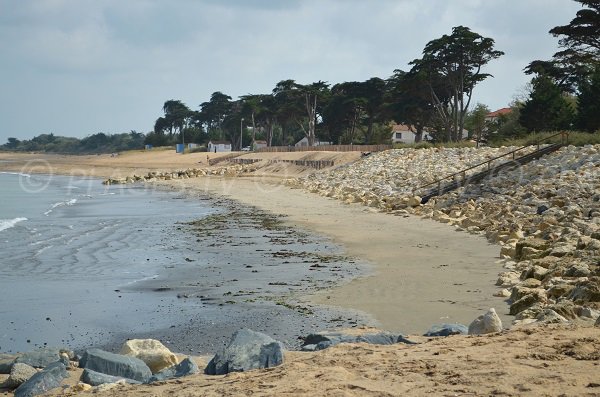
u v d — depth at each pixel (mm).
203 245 26516
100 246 26922
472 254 21766
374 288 16969
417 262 20766
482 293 15695
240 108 154750
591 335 8375
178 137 190875
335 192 50188
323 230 30328
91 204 51656
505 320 12547
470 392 6270
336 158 77125
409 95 87438
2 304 16406
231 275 19641
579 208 26891
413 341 9516
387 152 68750
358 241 26203
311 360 8203
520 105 77812
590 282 12250
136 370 9523
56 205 50875
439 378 6816
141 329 13836
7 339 13320
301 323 13727
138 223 36094
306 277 18953
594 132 52062
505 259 20188
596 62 68000
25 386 8867
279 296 16484
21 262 22922
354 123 112750
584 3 67000
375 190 46938
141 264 22156
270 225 33250
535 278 15922
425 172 49875
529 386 6258
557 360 7207
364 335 10547
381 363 7754
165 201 53344
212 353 11883
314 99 121188
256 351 8781
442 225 29953
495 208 30797
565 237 20125
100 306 16031
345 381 6902
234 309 15266
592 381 6332
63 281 19359
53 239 29391
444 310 14250
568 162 38312
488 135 75875
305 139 144875
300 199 50000
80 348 12539
